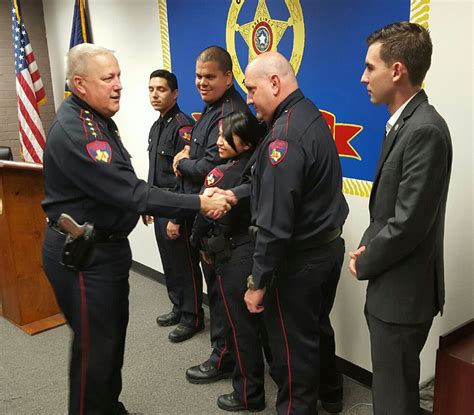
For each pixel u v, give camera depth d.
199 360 2.41
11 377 2.29
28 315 2.77
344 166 2.05
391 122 1.36
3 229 2.66
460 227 1.73
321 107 2.09
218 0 2.50
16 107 4.61
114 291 1.63
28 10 4.38
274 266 1.50
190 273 2.56
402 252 1.29
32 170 2.56
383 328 1.39
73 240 1.54
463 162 1.68
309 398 1.71
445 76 1.67
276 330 1.67
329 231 1.60
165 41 2.95
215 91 2.11
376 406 1.45
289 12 2.13
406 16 1.73
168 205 1.58
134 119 3.41
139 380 2.26
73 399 1.71
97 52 1.54
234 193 1.71
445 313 1.84
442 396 1.60
